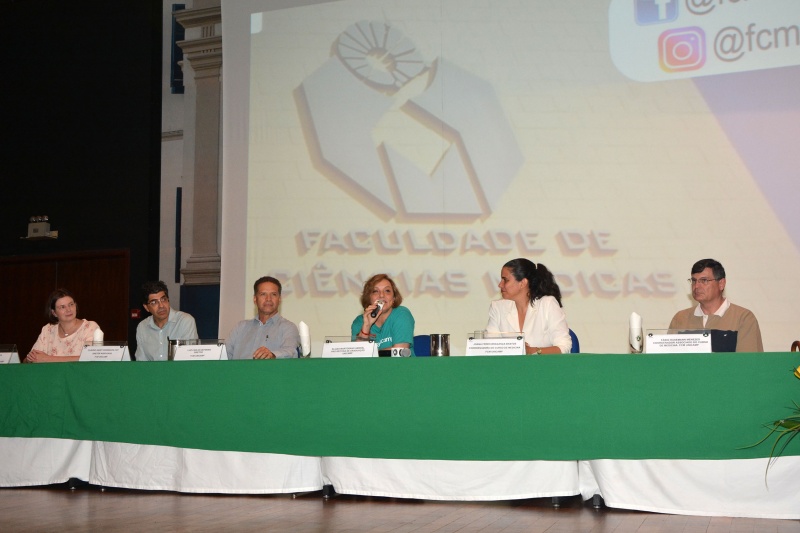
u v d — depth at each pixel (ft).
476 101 16.92
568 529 7.88
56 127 21.54
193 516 8.78
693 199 15.48
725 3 15.51
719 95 15.44
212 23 20.24
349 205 17.62
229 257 18.19
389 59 17.56
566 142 16.33
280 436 9.21
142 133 20.67
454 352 16.69
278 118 18.17
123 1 21.24
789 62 15.06
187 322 12.76
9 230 21.70
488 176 16.75
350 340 10.19
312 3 18.16
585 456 8.30
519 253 16.43
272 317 11.81
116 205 20.70
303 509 9.14
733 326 11.19
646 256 15.66
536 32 16.67
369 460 9.47
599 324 15.81
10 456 10.94
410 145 17.30
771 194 15.01
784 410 7.97
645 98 15.90
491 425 8.55
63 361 10.95
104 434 9.99
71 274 20.97
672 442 8.14
